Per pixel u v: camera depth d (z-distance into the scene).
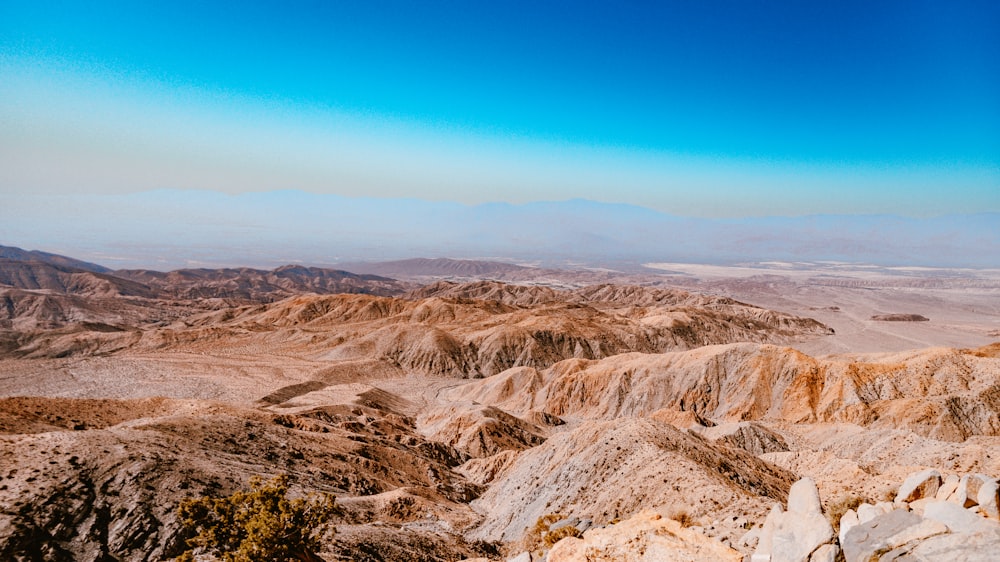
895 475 30.95
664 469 36.50
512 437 98.81
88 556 30.03
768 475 43.22
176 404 70.38
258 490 23.41
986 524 9.67
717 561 12.54
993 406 74.69
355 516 43.56
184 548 31.80
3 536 28.42
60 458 36.38
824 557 10.89
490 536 45.69
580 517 36.50
